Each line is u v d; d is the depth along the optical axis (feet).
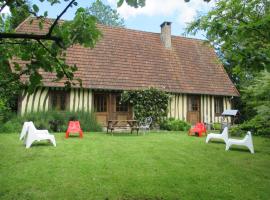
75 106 52.47
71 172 21.16
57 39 7.70
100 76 55.62
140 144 34.78
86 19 8.13
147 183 19.15
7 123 43.93
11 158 25.07
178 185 19.01
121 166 23.30
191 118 63.16
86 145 32.78
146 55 64.69
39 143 33.55
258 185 19.72
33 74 7.85
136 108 56.54
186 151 31.07
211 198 16.93
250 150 31.78
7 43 8.65
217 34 13.32
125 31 67.31
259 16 15.23
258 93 27.27
